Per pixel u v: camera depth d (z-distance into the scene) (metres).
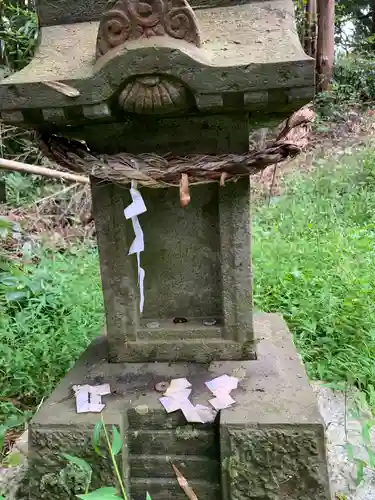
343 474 1.67
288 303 2.88
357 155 5.98
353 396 2.08
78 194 5.06
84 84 1.40
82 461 1.32
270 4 1.58
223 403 1.52
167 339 1.79
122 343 1.81
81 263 3.96
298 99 1.36
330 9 7.39
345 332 2.57
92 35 1.63
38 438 1.49
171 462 1.54
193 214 1.78
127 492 1.53
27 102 1.42
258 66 1.33
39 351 2.60
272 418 1.43
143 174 1.51
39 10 1.69
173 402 1.54
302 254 3.53
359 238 3.76
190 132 1.62
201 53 1.38
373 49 10.38
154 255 1.82
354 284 2.86
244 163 1.51
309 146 6.65
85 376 1.73
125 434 1.52
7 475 1.72
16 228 4.35
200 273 1.83
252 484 1.43
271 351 1.85
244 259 1.72
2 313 2.96
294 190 5.32
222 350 1.78
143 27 1.38
